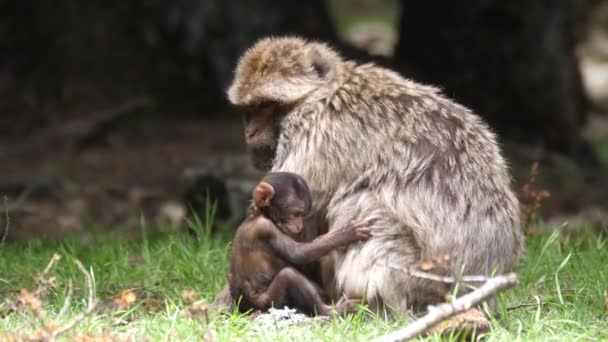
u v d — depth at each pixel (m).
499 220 9.94
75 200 21.02
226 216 16.36
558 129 26.31
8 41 25.28
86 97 25.38
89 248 13.84
